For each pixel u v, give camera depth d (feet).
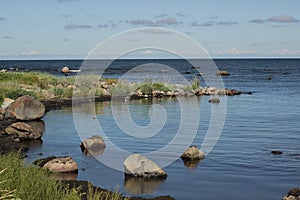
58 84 116.16
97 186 32.86
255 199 30.48
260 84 162.20
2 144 48.08
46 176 26.50
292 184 33.91
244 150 45.75
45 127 61.05
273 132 56.54
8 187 21.03
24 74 121.29
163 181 34.63
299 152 44.73
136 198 30.25
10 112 67.00
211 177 35.83
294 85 156.35
